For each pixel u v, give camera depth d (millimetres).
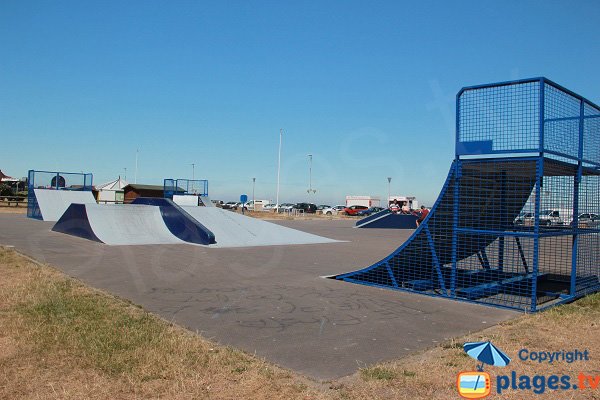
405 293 9055
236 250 15688
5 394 4070
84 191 30797
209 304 7805
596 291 9453
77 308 6910
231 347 5516
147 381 4414
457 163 8547
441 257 9594
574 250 8789
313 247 17766
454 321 6973
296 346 5660
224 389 4297
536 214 7691
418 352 5516
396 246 18984
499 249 10062
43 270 10133
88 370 4629
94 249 14547
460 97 8555
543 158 7660
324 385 4457
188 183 37656
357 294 8898
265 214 51969
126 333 5746
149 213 19156
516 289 9750
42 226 22422
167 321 6602
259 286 9484
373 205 75250
